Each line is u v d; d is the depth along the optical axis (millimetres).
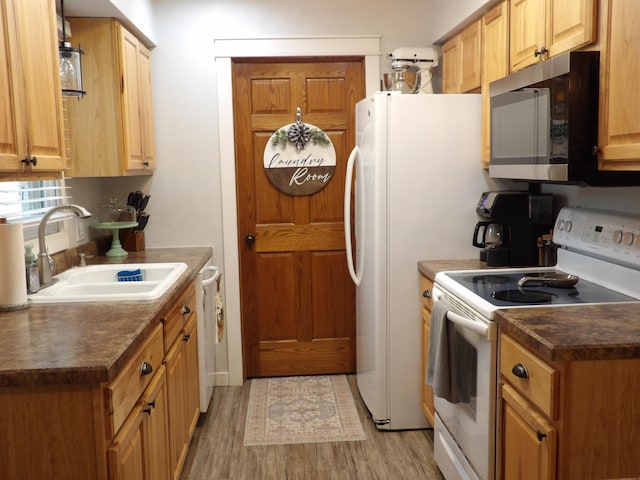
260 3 3666
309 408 3506
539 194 2904
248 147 3869
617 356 1639
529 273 2719
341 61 3834
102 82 3004
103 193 3682
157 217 3764
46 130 2074
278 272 3975
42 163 2021
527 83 2367
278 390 3799
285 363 4039
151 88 3637
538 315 1957
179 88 3691
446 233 3102
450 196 3086
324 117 3871
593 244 2439
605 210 2537
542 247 2859
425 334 3004
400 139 3037
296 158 3889
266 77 3830
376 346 3139
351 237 3965
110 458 1541
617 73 1898
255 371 4031
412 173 3059
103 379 1477
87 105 3012
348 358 4062
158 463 2078
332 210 3947
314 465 2848
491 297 2236
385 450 2984
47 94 2092
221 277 3820
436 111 3043
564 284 2393
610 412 1667
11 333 1780
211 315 3520
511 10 2670
